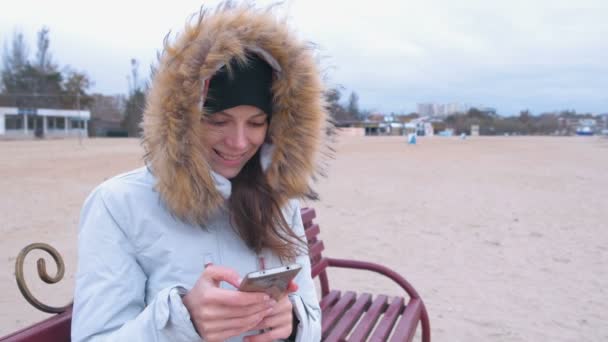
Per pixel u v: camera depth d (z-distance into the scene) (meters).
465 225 7.88
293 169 1.70
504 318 4.36
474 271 5.60
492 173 16.11
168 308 1.25
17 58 64.50
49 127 57.41
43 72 65.00
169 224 1.49
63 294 4.64
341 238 6.98
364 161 20.59
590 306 4.64
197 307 1.21
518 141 53.75
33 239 6.38
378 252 6.30
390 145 37.56
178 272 1.47
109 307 1.32
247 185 1.66
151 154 1.46
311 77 1.63
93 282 1.35
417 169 17.17
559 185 13.14
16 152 23.36
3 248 5.93
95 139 49.94
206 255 1.52
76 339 1.30
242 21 1.50
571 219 8.45
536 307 4.61
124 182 1.49
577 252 6.41
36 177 12.74
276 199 1.71
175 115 1.41
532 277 5.43
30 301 1.59
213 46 1.39
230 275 1.26
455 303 4.68
